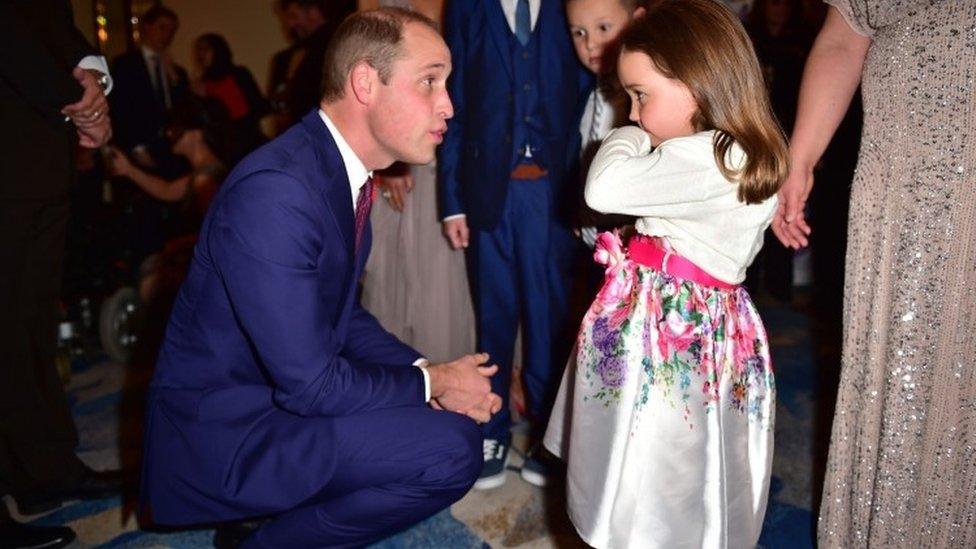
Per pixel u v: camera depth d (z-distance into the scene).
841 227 3.74
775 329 3.65
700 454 1.45
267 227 1.43
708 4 1.44
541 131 2.20
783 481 2.28
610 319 1.52
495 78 2.16
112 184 4.32
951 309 1.55
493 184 2.20
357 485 1.59
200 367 1.61
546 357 2.35
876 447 1.67
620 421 1.47
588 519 1.52
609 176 1.46
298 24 5.35
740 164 1.40
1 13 1.82
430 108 1.53
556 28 2.16
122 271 3.55
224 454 1.57
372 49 1.49
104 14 5.39
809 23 3.94
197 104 4.38
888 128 1.57
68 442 2.13
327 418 1.58
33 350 2.06
